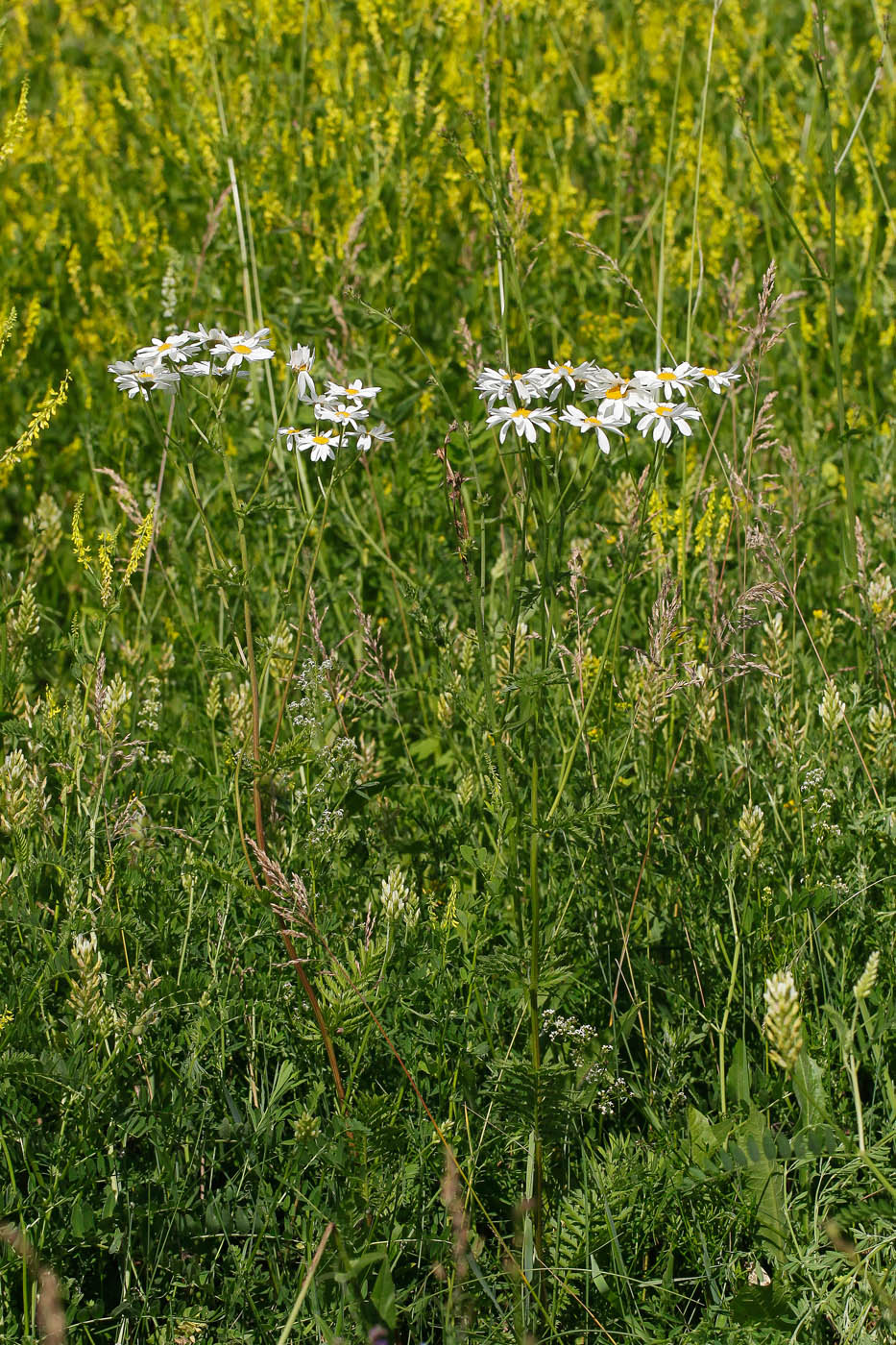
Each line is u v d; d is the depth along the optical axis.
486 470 3.69
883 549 3.71
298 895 2.02
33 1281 1.96
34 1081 2.04
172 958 2.40
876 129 5.09
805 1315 1.92
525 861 2.44
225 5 4.80
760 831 2.42
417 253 4.60
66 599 4.13
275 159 4.68
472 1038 2.29
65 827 2.46
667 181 3.49
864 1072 2.46
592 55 6.11
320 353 4.34
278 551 3.71
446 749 3.27
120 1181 2.09
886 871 2.64
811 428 4.05
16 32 5.64
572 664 2.61
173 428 3.86
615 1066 2.27
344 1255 1.81
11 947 2.42
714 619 2.76
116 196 5.06
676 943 2.58
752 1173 2.05
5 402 4.64
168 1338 1.95
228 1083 2.28
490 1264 2.06
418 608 2.30
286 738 2.68
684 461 3.22
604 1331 1.93
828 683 2.73
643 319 4.39
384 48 4.70
